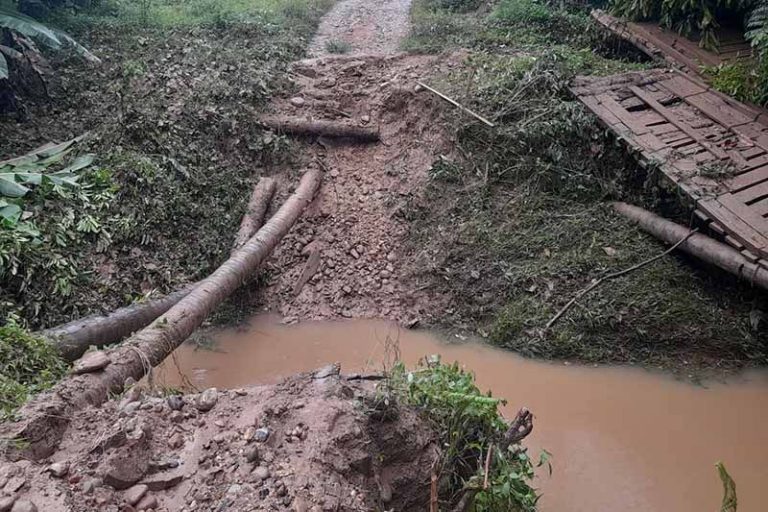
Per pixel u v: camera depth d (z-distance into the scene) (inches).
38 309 303.0
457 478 184.9
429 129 431.5
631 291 341.7
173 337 254.2
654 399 292.4
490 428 190.7
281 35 546.9
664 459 249.9
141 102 426.9
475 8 631.8
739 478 240.1
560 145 408.2
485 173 401.4
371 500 161.2
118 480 148.6
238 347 330.0
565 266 356.8
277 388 185.6
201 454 159.5
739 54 450.9
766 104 406.9
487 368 315.6
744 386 302.7
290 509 142.1
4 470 145.9
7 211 320.2
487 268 363.6
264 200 397.4
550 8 595.5
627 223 379.6
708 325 328.2
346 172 430.0
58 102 440.5
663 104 420.8
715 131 394.0
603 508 223.5
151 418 167.2
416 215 397.7
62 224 334.3
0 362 232.7
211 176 407.5
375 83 474.9
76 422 169.6
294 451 160.4
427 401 191.9
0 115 417.4
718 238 347.3
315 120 442.9
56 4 552.7
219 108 435.2
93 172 368.5
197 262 369.7
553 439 261.1
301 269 380.8
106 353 217.0
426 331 347.6
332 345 333.7
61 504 138.9
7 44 445.1
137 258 350.3
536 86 434.0
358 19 620.7
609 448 256.1
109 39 512.4
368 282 375.2
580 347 323.9
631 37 506.0
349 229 399.5
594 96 425.4
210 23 553.3
